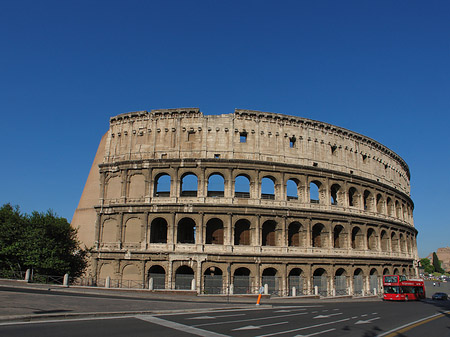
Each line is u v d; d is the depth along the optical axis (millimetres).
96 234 82812
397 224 106688
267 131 86125
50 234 77750
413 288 84562
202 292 75250
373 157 104188
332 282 84938
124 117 87688
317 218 85938
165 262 77188
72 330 27094
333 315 44406
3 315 30234
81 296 50719
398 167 118000
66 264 75375
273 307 52625
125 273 78750
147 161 82500
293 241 87312
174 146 83500
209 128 84125
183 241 87500
